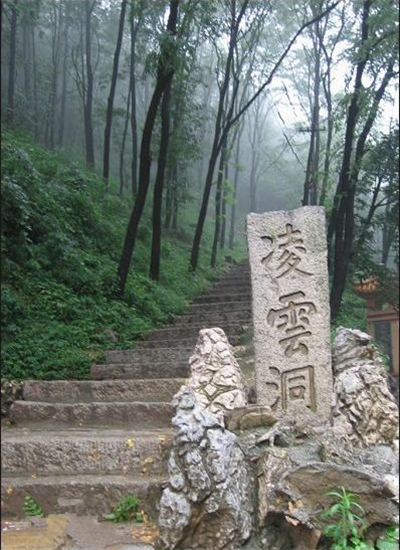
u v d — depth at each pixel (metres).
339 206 8.62
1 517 3.64
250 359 5.59
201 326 8.26
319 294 4.25
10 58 16.42
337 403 3.83
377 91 8.38
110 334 7.48
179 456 3.12
